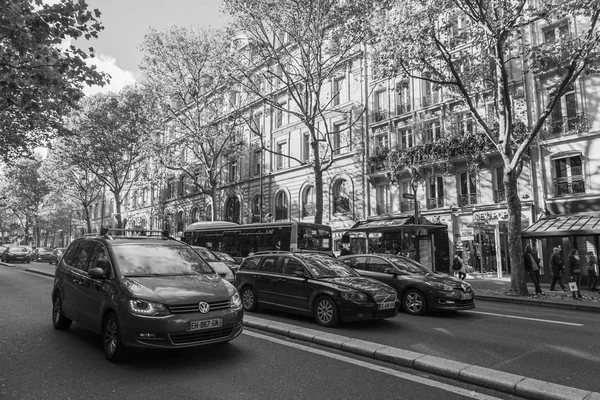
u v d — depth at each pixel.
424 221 22.66
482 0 13.84
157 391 4.56
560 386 4.50
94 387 4.68
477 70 16.80
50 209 54.41
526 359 5.94
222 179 39.81
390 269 10.70
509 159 14.94
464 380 4.95
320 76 21.03
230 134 29.86
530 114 20.42
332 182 29.14
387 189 26.05
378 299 8.13
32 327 7.92
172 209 46.53
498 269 20.45
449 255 22.55
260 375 5.12
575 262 13.55
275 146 34.25
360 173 27.39
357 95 28.41
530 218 19.94
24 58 9.15
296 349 6.37
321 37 20.28
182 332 5.29
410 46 14.62
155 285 5.70
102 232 7.54
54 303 7.96
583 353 6.29
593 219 16.89
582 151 18.66
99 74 9.59
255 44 21.30
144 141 31.03
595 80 18.48
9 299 11.74
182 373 5.18
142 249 6.77
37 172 49.50
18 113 16.16
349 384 4.84
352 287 8.25
